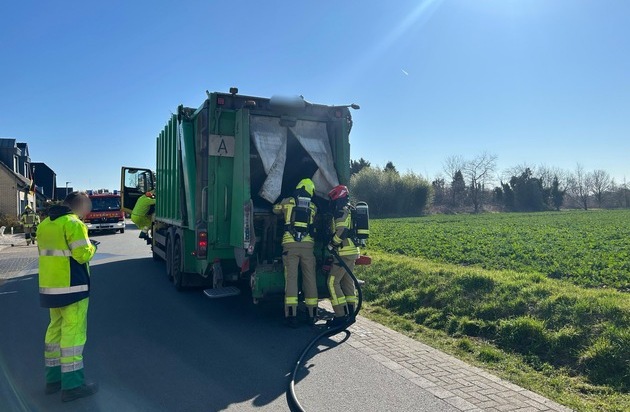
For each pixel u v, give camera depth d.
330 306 9.08
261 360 6.04
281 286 7.52
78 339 4.91
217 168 7.83
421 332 7.37
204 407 4.70
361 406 4.69
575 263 12.46
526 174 78.31
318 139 8.30
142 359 6.07
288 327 7.52
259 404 4.77
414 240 19.62
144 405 4.74
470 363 5.99
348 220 7.55
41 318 8.16
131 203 16.06
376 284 10.07
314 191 7.98
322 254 7.80
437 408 4.63
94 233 31.36
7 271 13.97
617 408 4.66
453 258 13.89
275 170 7.76
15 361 6.02
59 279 4.79
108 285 11.10
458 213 69.31
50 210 4.98
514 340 6.55
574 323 6.42
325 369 5.70
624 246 16.92
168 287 10.86
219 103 7.70
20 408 4.68
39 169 66.62
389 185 58.66
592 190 88.38
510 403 4.75
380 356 6.17
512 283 8.30
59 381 5.04
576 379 5.42
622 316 6.28
